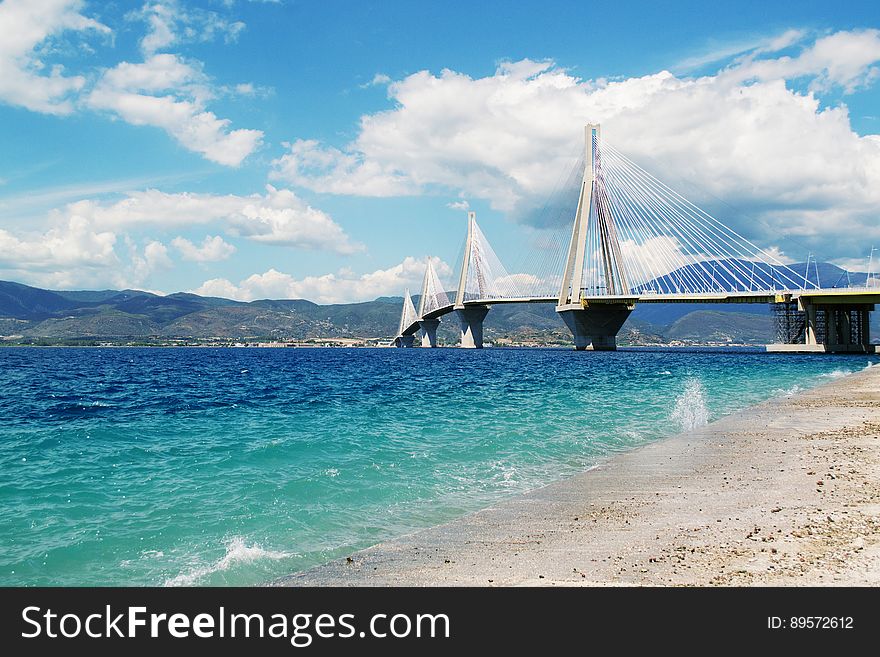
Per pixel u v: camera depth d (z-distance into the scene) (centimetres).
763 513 1158
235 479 1653
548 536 1088
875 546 941
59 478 1686
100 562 1034
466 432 2486
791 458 1698
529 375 6669
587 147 12988
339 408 3528
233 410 3462
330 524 1234
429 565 966
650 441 2203
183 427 2753
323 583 917
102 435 2481
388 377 6569
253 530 1197
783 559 909
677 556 948
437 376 6694
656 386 4875
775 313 13350
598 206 13150
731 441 2048
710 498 1302
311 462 1881
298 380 6150
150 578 967
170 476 1705
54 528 1216
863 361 9288
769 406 3100
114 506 1379
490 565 955
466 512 1311
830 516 1109
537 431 2462
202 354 16450
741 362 9331
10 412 3384
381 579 921
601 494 1388
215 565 1009
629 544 1021
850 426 2277
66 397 4322
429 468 1772
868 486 1326
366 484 1574
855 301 11562
